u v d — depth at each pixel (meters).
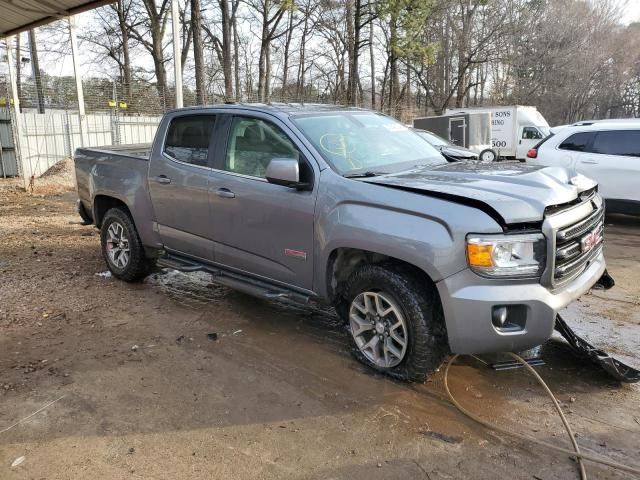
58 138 17.89
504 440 3.12
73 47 14.27
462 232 3.24
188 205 4.97
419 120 20.11
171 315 5.04
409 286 3.53
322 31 36.34
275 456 2.98
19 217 10.23
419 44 29.89
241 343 4.41
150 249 5.65
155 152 5.37
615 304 5.41
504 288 3.24
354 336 3.96
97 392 3.64
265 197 4.27
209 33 37.06
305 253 4.07
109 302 5.37
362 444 3.08
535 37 46.91
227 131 4.73
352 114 4.80
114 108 19.44
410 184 3.60
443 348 3.64
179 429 3.23
